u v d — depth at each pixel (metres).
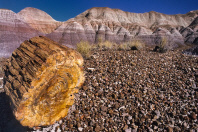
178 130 2.79
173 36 21.80
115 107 3.42
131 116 3.19
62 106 3.02
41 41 3.44
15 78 3.17
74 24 24.66
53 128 2.97
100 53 7.84
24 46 3.72
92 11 43.56
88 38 24.48
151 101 3.57
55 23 34.62
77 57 3.12
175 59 6.86
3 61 8.66
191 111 3.24
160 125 2.89
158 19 53.06
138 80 4.62
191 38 22.27
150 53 8.39
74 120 3.13
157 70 5.43
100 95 3.83
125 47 9.91
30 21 30.97
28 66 2.91
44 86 2.72
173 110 3.28
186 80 4.56
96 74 5.02
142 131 2.83
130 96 3.80
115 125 3.00
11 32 15.44
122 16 45.50
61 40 22.22
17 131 3.11
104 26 27.66
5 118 3.62
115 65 5.80
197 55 7.73
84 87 4.16
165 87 4.21
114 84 4.38
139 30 29.66
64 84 2.92
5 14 16.84
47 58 2.68
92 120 3.09
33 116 2.72
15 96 2.88
